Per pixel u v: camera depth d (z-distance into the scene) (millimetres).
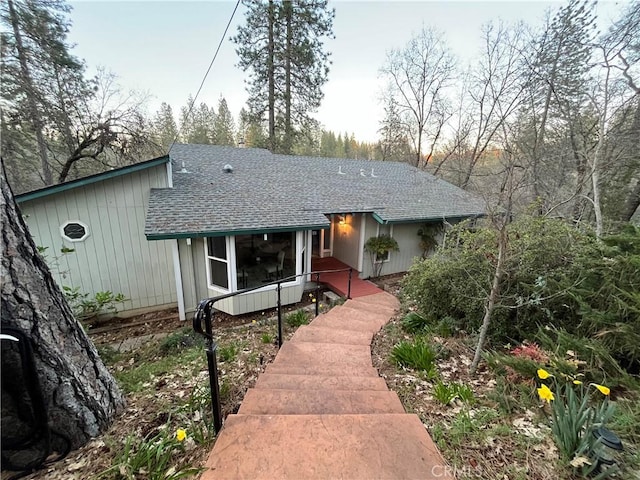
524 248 3473
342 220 9523
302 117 15594
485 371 2814
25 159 10445
